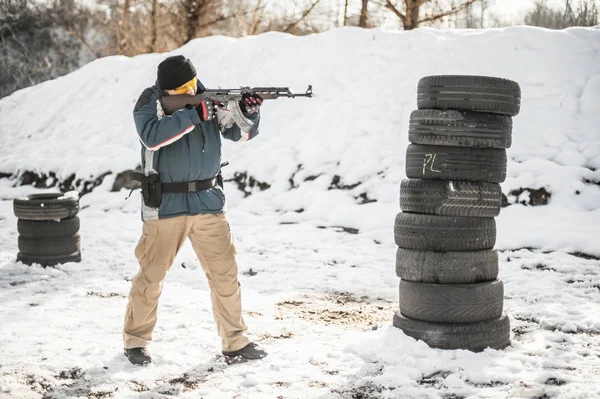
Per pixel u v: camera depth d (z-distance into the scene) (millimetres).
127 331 4750
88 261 8758
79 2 33469
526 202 10359
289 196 11930
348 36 14977
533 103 11930
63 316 6086
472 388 4191
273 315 6168
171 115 4410
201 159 4574
